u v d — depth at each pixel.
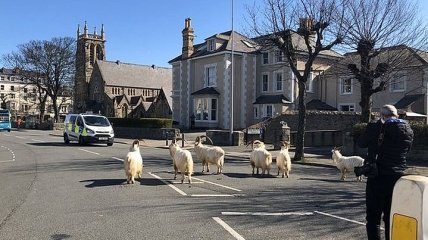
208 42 46.28
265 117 40.53
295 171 17.05
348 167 14.23
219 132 31.88
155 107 68.56
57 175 14.73
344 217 8.70
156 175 14.74
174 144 14.69
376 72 22.27
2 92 135.38
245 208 9.48
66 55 72.12
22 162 18.92
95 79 90.94
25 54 70.62
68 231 7.47
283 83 42.41
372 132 6.34
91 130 29.70
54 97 72.50
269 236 7.25
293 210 9.33
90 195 10.95
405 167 6.28
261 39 22.44
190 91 48.38
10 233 7.36
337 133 29.23
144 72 96.19
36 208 9.35
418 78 34.47
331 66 42.03
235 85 43.91
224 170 16.62
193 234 7.32
